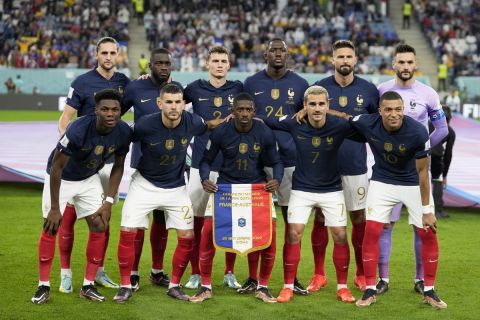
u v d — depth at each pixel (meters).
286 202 6.98
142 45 34.31
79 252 8.01
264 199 6.42
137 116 7.01
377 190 6.33
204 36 33.94
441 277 7.21
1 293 6.38
